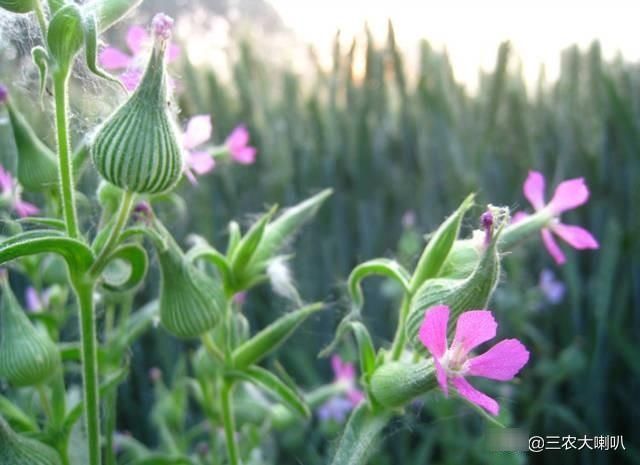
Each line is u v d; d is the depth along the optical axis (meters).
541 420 0.40
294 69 0.57
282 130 0.49
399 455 0.36
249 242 0.18
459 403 0.34
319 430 0.36
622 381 0.42
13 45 0.19
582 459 0.39
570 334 0.43
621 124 0.44
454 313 0.15
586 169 0.46
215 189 0.43
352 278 0.17
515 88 0.48
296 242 0.42
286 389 0.18
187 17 0.49
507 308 0.39
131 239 0.19
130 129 0.14
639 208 0.43
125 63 0.19
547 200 0.47
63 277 0.21
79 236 0.15
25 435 0.17
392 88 0.52
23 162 0.18
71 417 0.17
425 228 0.46
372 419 0.16
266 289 0.41
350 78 0.50
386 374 0.16
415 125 0.49
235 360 0.18
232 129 0.48
